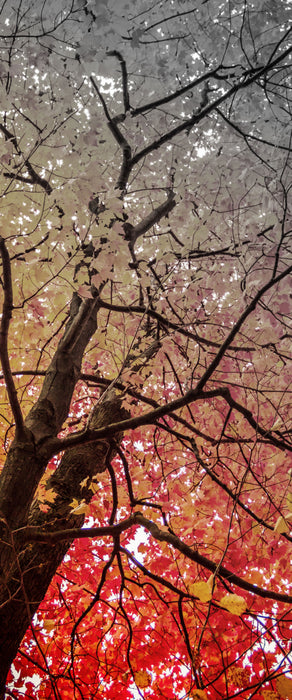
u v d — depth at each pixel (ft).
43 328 13.38
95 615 16.30
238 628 14.60
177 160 17.42
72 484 12.64
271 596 9.47
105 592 16.55
